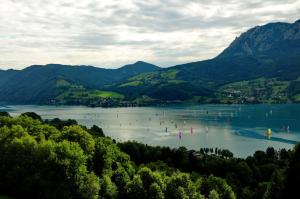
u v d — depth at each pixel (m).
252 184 151.25
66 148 87.31
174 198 103.75
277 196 66.88
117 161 123.19
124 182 106.25
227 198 112.81
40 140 100.44
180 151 183.75
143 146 192.38
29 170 85.25
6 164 87.62
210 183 115.31
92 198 87.00
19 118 129.88
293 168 63.28
